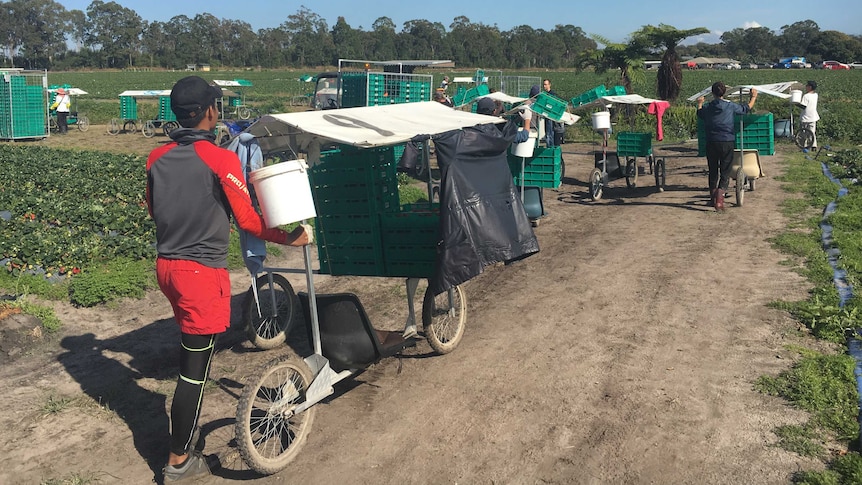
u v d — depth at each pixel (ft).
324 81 64.54
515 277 27.14
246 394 13.20
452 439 15.14
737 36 613.11
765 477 13.16
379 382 18.17
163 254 12.91
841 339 19.39
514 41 512.22
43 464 14.60
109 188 43.65
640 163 58.39
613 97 43.65
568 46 551.18
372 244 18.78
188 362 13.21
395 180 19.43
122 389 18.13
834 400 15.81
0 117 80.48
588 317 22.30
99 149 74.28
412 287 19.24
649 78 219.41
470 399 16.99
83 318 23.41
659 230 34.04
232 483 13.83
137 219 34.76
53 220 34.96
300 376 14.58
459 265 16.22
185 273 12.75
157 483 13.89
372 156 18.19
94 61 488.44
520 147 32.83
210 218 12.89
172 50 513.45
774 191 43.01
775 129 52.80
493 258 16.90
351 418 16.26
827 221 33.32
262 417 14.67
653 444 14.55
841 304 21.71
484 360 19.30
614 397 16.74
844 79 221.05
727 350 19.15
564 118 34.37
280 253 32.30
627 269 27.37
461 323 20.45
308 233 14.35
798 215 35.73
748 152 40.29
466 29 532.32
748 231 32.81
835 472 13.04
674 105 96.07
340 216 19.10
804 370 17.20
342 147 18.44
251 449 13.28
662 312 22.38
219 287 13.14
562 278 26.66
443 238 16.17
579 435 15.07
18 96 80.28
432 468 14.05
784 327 20.57
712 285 24.81
